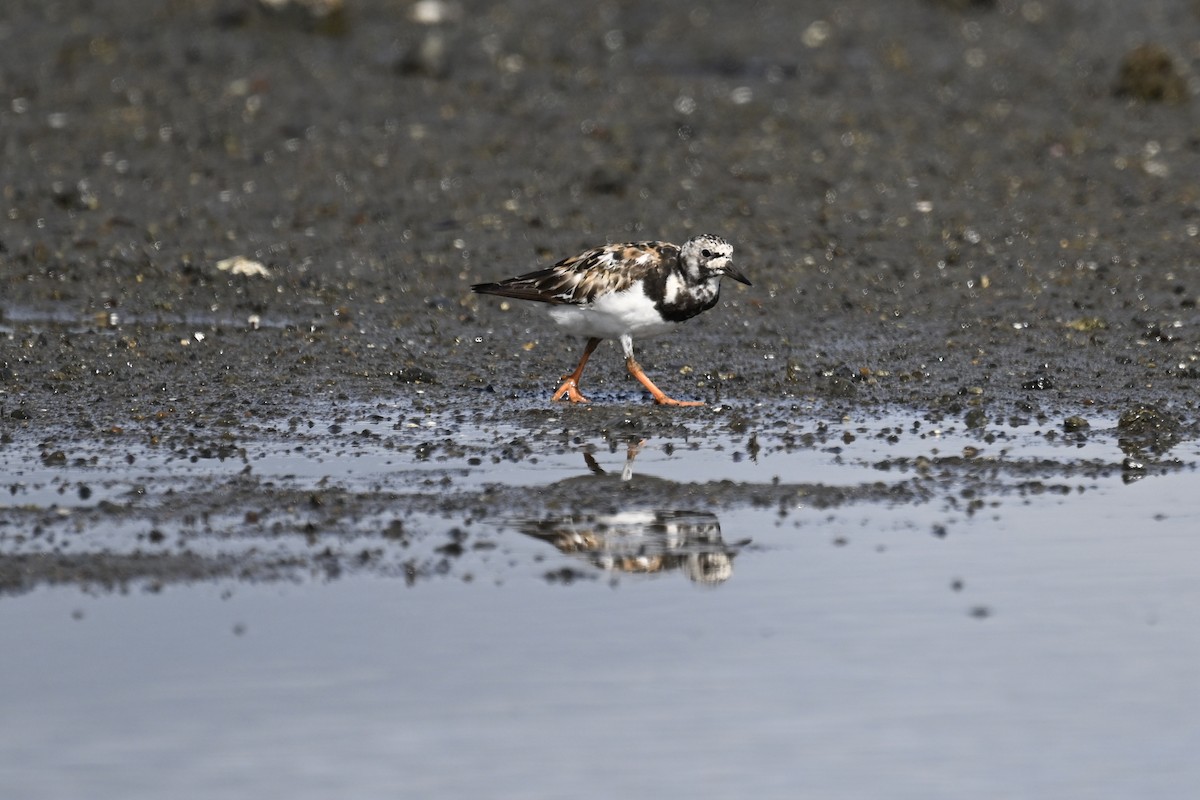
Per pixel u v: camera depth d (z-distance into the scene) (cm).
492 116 2466
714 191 2109
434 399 1379
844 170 2208
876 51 2969
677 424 1298
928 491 1119
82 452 1204
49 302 1709
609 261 1308
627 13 3206
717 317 1670
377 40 2920
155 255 1858
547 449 1223
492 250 1898
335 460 1188
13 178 2127
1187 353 1520
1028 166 2238
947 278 1808
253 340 1577
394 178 2162
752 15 3209
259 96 2533
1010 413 1333
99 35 2844
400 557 981
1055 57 2947
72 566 957
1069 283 1784
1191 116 2500
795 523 1051
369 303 1720
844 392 1391
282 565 966
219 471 1155
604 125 2402
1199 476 1152
